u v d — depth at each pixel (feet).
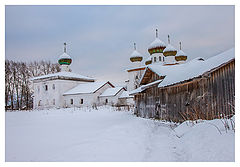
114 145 21.35
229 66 27.20
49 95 136.15
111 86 141.08
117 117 59.52
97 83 136.36
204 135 20.03
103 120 50.65
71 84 141.18
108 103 123.95
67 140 24.00
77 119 53.42
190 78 31.55
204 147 17.48
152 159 16.90
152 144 22.45
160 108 50.39
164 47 120.26
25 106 152.87
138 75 137.08
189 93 37.29
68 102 132.46
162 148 20.57
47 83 138.31
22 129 33.19
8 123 42.04
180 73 41.06
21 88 162.40
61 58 152.56
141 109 63.62
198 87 34.27
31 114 69.67
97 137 25.98
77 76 146.72
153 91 54.95
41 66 185.88
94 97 123.54
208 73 28.02
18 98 156.15
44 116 62.54
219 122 21.79
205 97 32.04
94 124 41.55
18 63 165.99
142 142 23.21
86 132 30.35
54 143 22.30
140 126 37.32
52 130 32.45
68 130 32.53
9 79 155.84
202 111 32.45
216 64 28.02
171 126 36.19
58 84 132.87
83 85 140.15
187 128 26.30
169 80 42.22
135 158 17.04
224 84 27.96
